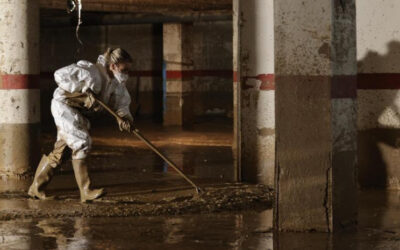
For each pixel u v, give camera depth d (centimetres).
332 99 637
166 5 1742
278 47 650
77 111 807
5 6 992
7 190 881
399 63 907
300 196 655
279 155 659
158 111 2345
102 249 595
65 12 1994
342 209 661
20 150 1002
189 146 1427
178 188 897
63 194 856
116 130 1811
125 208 756
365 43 923
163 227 679
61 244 612
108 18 2000
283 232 659
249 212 756
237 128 972
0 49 997
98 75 794
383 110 919
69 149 821
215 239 629
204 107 2297
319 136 643
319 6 632
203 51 2291
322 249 595
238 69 956
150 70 2344
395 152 916
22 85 999
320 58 636
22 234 650
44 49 2444
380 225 689
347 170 664
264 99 938
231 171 1061
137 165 1133
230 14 1808
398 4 903
